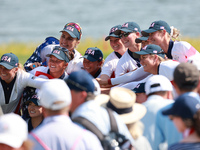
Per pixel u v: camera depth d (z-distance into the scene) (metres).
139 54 19.84
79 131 11.91
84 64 24.22
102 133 12.48
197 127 11.41
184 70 14.17
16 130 11.21
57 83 12.18
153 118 15.01
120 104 14.01
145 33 22.64
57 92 11.91
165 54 22.53
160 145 14.87
